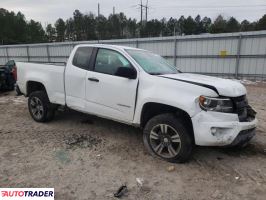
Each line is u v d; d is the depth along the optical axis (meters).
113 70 4.63
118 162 4.07
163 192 3.29
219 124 3.64
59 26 92.06
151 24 69.00
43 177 3.59
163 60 5.38
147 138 4.25
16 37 80.50
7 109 7.62
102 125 5.86
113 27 79.69
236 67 17.45
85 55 5.09
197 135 3.71
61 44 26.08
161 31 71.50
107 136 5.19
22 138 5.05
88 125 5.86
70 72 5.18
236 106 3.84
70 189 3.32
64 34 91.81
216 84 3.85
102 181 3.52
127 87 4.35
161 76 4.16
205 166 3.97
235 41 17.23
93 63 4.92
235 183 3.52
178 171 3.81
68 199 3.12
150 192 3.29
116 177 3.63
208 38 18.17
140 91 4.21
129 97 4.34
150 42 20.92
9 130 5.54
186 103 3.73
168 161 4.07
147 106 4.22
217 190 3.35
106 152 4.44
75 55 5.23
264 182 3.55
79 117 6.43
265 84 14.88
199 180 3.58
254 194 3.28
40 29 93.81
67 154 4.34
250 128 3.99
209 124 3.63
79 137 5.11
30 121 6.20
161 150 4.13
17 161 4.05
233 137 3.72
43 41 88.56
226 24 63.78
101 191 3.29
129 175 3.69
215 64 18.34
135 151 4.48
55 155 4.29
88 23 85.25
